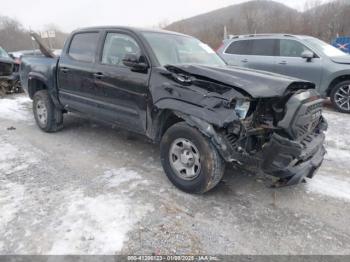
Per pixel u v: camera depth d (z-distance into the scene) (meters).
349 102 6.67
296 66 7.11
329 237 2.53
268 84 2.80
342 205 3.01
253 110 2.80
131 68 3.57
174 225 2.63
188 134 2.96
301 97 2.80
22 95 9.16
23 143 4.72
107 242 2.39
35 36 5.43
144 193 3.17
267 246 2.41
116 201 2.99
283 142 2.59
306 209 2.94
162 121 3.31
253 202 3.05
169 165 3.27
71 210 2.82
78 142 4.79
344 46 15.52
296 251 2.36
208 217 2.77
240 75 2.95
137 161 4.05
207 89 2.85
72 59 4.52
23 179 3.46
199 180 2.99
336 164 4.01
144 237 2.46
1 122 6.04
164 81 3.19
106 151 4.41
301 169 2.77
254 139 2.84
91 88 4.15
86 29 4.45
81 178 3.50
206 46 4.52
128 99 3.63
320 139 3.19
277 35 7.57
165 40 3.85
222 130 2.76
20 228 2.55
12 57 10.12
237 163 2.86
